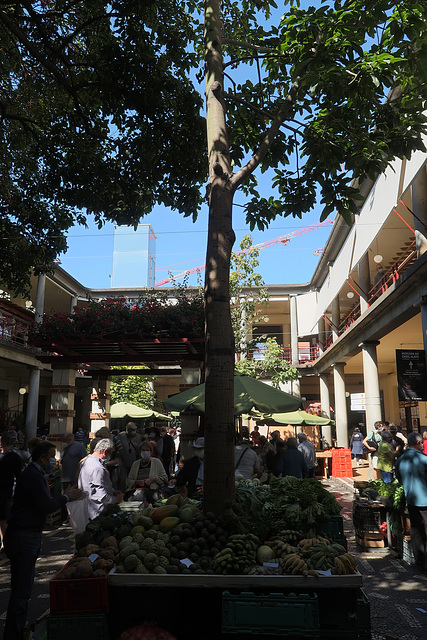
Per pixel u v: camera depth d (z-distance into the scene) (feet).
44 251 37.45
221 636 11.91
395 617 16.29
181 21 29.19
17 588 13.53
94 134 30.73
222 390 14.57
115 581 11.82
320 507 14.56
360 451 78.02
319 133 19.95
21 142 35.29
